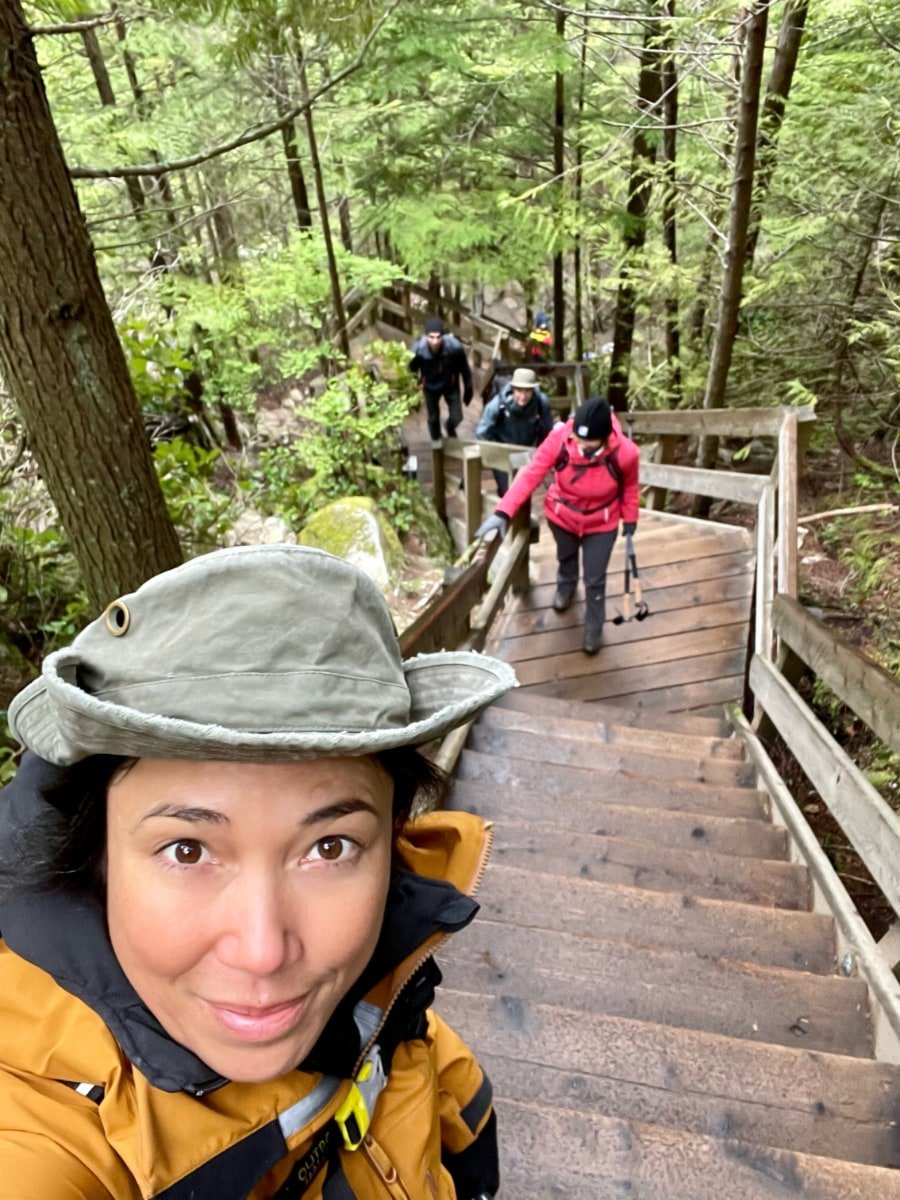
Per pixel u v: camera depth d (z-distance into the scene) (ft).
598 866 9.48
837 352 20.56
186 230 25.18
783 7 16.72
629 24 28.71
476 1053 6.54
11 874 2.20
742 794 11.28
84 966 2.15
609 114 30.50
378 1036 2.72
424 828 3.36
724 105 23.09
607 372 37.99
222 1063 2.04
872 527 17.60
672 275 23.44
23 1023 2.20
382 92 25.81
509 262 33.22
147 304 21.52
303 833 1.95
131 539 8.13
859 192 18.28
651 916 8.45
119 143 22.58
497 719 12.95
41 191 6.61
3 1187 1.81
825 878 8.79
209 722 1.91
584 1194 5.35
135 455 7.93
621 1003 7.35
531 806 10.62
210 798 1.88
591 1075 6.35
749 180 17.87
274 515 26.16
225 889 1.94
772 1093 6.21
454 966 7.66
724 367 20.30
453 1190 3.07
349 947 2.06
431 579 25.23
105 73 24.43
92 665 2.02
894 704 7.32
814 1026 7.14
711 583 17.17
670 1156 5.52
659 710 14.69
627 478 14.34
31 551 12.03
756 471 25.41
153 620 2.00
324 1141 2.42
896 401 20.10
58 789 2.13
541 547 19.76
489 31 26.53
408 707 2.25
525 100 30.53
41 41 21.93
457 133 30.91
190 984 1.98
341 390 27.63
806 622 10.23
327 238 25.29
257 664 1.95
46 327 7.02
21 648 12.21
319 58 18.11
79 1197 1.90
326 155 28.19
